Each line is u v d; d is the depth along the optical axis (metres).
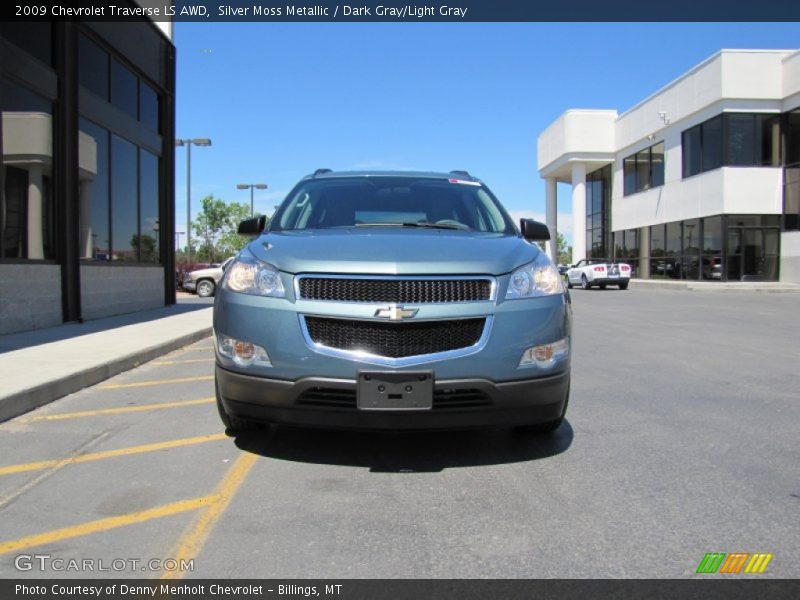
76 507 3.46
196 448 4.46
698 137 28.59
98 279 12.17
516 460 4.20
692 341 10.05
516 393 3.77
